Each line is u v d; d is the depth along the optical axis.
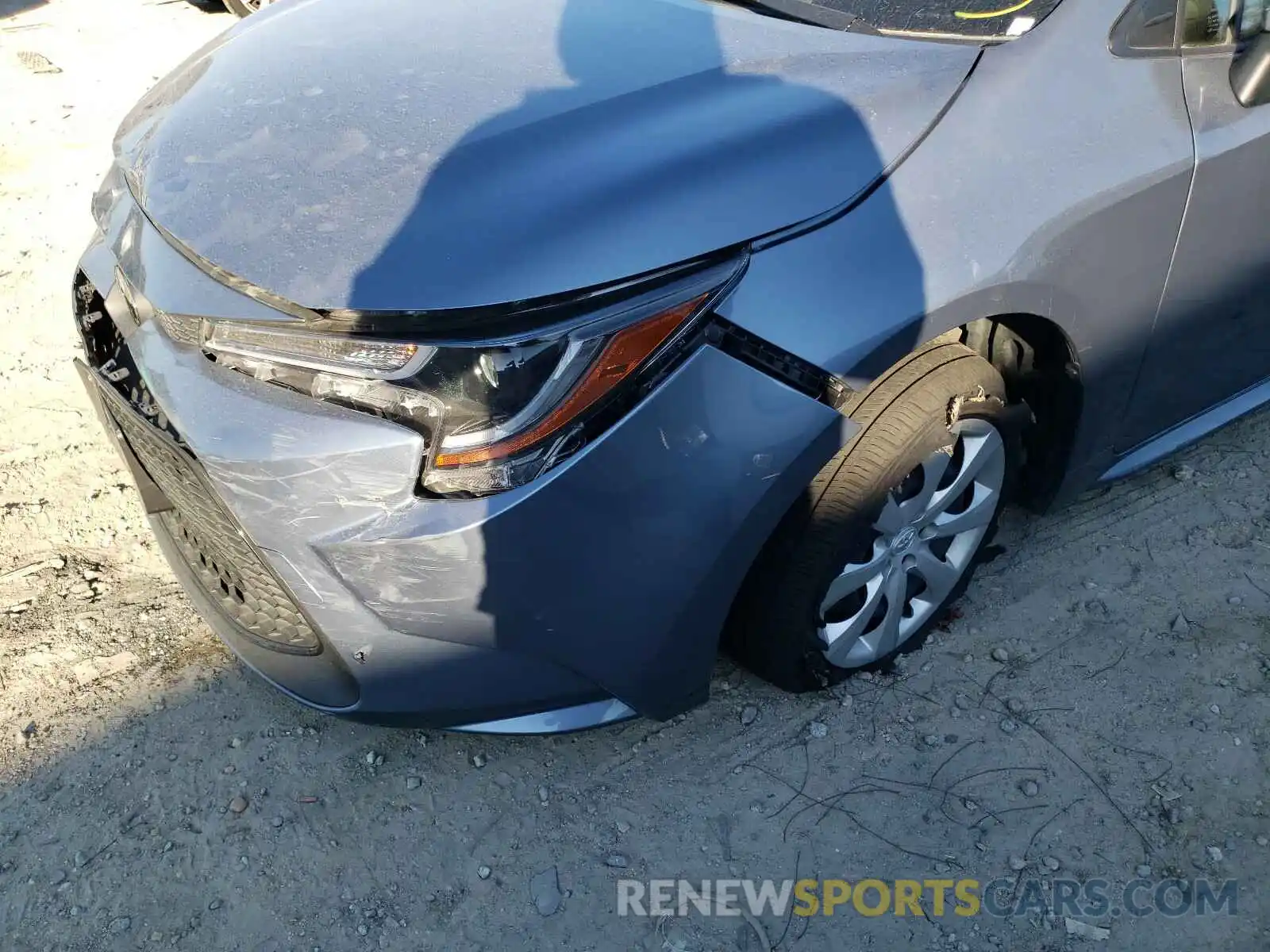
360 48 2.14
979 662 2.33
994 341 2.20
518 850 2.01
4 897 1.95
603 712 1.93
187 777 2.15
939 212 1.79
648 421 1.63
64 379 3.30
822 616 2.06
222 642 2.35
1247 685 2.26
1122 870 1.93
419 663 1.78
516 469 1.59
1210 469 2.82
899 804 2.06
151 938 1.88
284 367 1.64
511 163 1.72
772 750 2.16
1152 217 2.02
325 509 1.63
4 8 6.32
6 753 2.20
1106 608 2.44
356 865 1.99
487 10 2.25
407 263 1.59
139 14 6.19
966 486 2.13
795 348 1.69
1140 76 2.00
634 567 1.74
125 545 2.73
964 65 1.90
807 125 1.78
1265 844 1.97
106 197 2.19
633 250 1.60
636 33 2.08
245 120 1.97
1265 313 2.43
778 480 1.76
